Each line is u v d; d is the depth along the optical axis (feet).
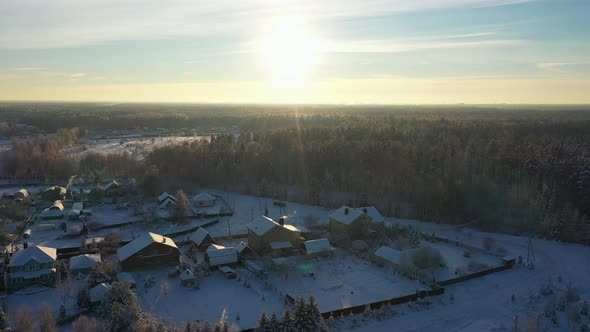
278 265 209.56
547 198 306.14
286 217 309.22
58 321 160.86
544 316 174.91
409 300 186.39
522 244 266.57
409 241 252.01
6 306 172.96
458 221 311.47
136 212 311.88
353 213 263.90
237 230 281.95
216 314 171.53
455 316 175.42
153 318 162.09
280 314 171.73
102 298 173.88
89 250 231.71
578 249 258.16
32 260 196.44
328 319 168.04
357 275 212.23
